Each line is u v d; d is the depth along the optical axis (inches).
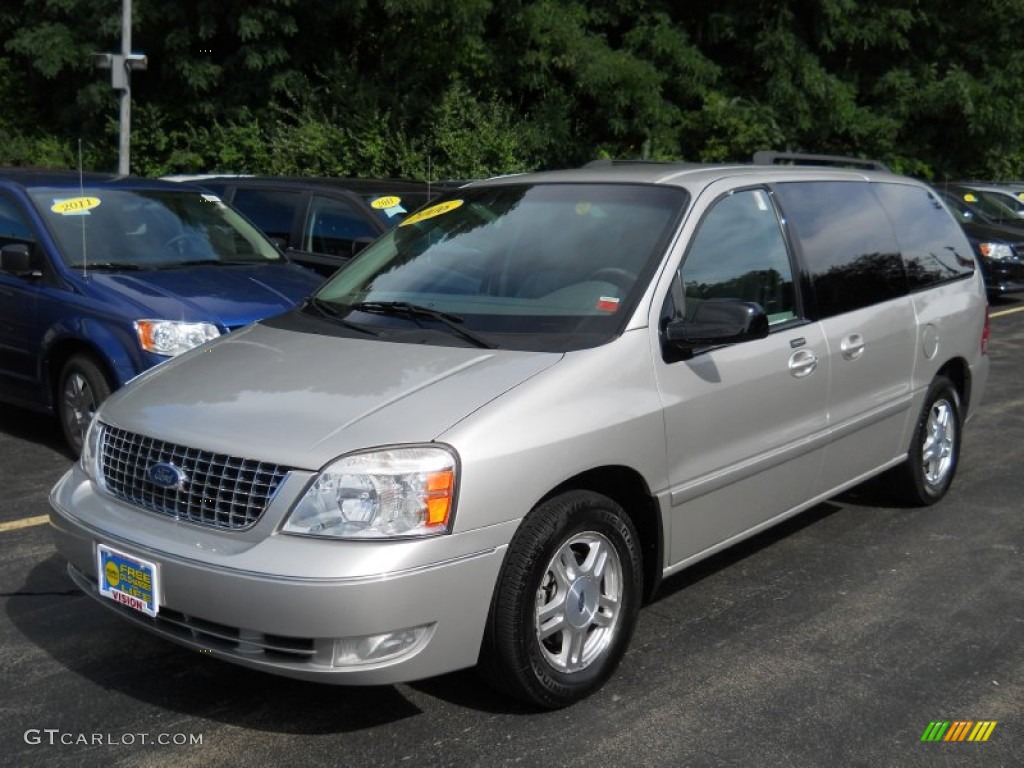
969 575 205.9
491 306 170.4
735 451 177.2
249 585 130.2
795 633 178.7
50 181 298.7
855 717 151.3
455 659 136.9
